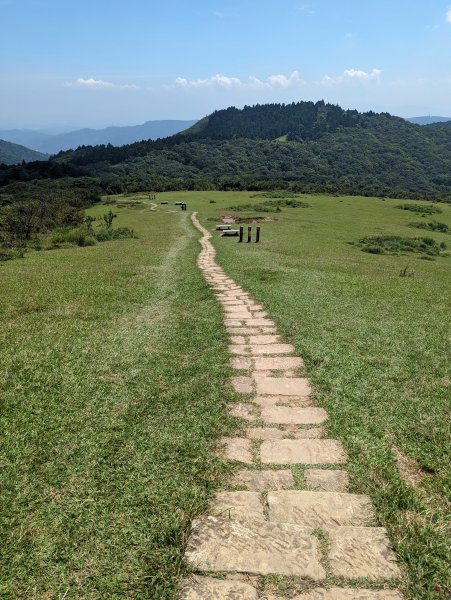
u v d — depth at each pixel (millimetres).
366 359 7398
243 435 5176
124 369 6980
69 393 6109
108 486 4211
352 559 3342
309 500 3998
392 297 12641
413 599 3039
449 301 12453
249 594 3057
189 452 4785
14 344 8039
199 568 3270
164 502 3996
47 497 4051
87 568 3322
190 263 19578
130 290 13086
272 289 13141
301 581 3158
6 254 23391
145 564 3342
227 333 8859
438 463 4613
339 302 11656
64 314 10242
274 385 6492
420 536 3574
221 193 89938
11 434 5059
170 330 9078
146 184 105562
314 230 42719
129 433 5148
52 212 43750
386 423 5410
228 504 3963
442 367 7086
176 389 6312
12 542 3537
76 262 20219
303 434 5191
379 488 4184
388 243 36531
